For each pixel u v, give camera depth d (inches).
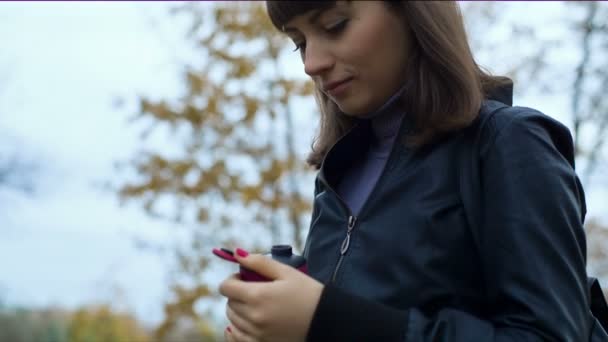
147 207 324.8
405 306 40.8
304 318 37.3
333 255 46.3
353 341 37.0
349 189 49.6
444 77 42.5
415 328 37.2
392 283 41.3
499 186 40.0
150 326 364.2
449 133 43.3
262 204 316.2
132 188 324.8
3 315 464.1
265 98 322.7
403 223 42.0
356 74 43.1
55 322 462.6
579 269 39.1
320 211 50.2
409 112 44.6
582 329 37.7
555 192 39.1
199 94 323.9
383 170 44.9
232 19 323.0
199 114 320.2
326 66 42.8
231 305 39.3
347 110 45.4
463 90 42.0
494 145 40.9
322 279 45.4
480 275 41.1
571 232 38.9
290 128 327.0
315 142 57.6
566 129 43.0
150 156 325.4
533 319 36.5
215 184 319.9
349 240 44.5
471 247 41.1
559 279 37.6
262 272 38.8
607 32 280.2
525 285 37.6
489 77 47.2
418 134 43.5
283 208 317.4
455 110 41.9
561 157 41.1
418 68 43.6
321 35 42.8
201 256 325.4
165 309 321.4
